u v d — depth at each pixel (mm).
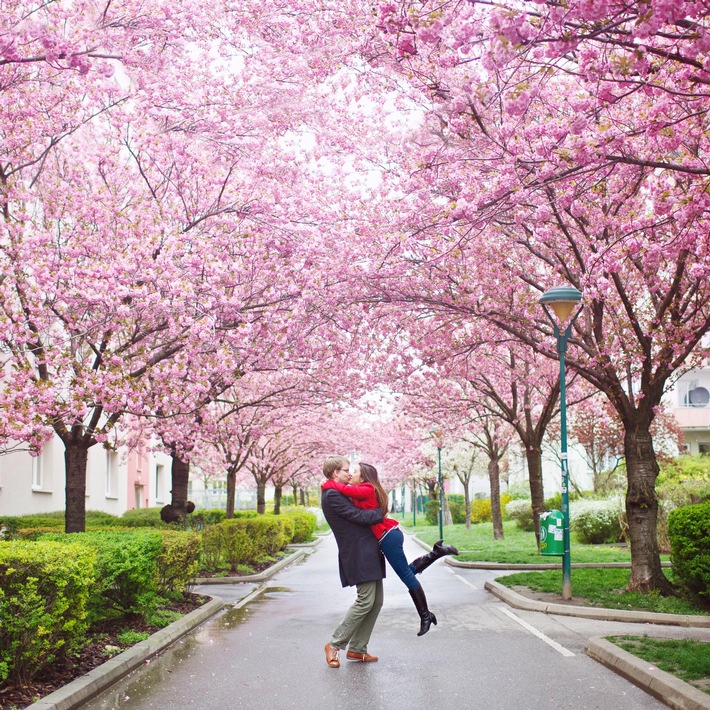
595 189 10133
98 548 9086
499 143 8953
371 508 8453
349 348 17422
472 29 6605
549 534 12953
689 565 11516
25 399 11992
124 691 7168
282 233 15031
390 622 11312
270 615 12305
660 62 7395
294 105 14258
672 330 12961
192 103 14008
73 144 15438
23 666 6832
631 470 13391
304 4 11039
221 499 57188
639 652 7914
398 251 13180
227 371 13992
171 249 13305
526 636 9953
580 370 13547
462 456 41875
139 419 17906
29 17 10766
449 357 17734
